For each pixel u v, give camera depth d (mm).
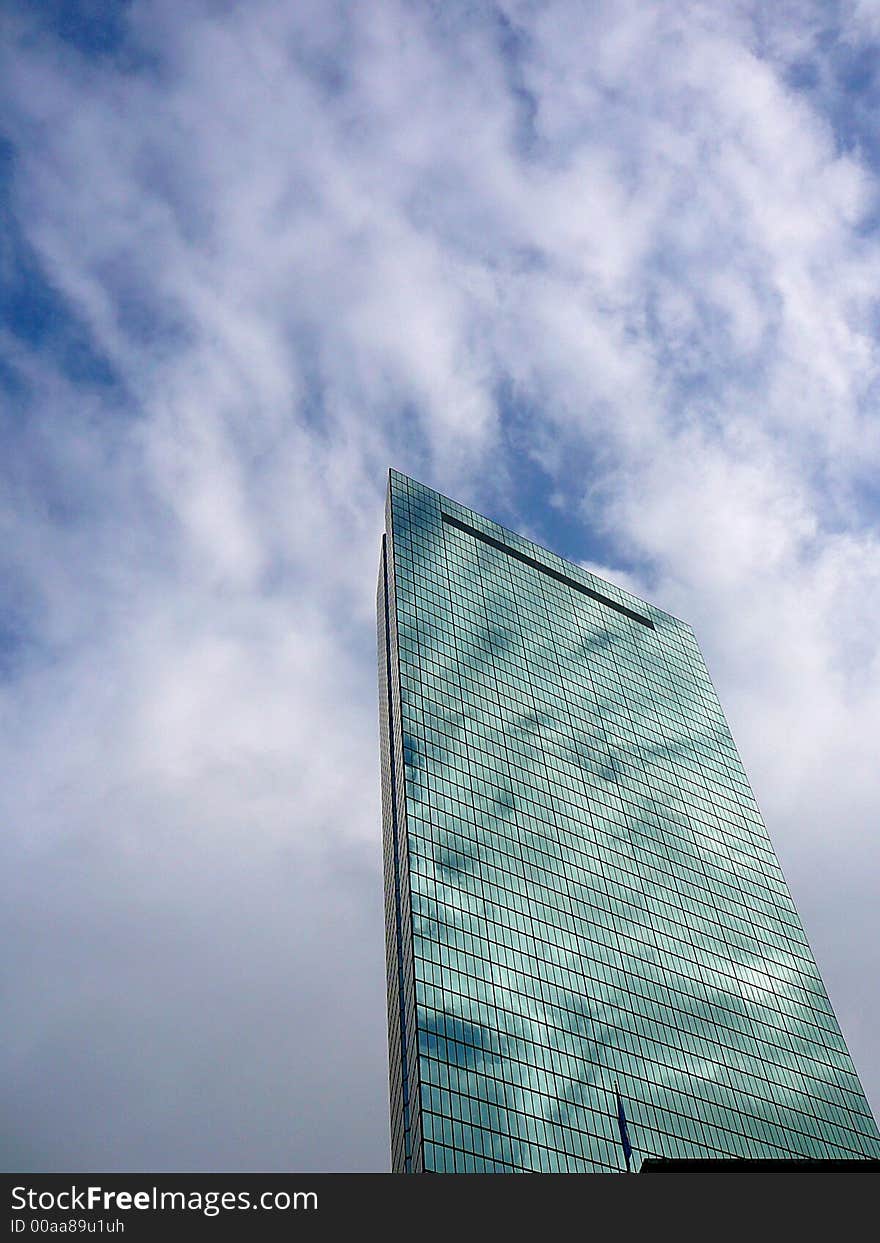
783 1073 138750
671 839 165000
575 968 129875
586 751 167500
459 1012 113000
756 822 184875
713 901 159750
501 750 153625
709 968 146875
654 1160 94688
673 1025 133375
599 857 150125
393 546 176125
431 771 140875
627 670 193750
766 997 149750
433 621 166875
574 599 199125
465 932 122625
